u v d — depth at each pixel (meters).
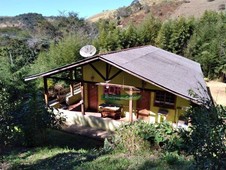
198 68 18.12
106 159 6.57
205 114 3.42
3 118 5.50
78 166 6.16
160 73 12.19
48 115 8.93
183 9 62.34
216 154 3.18
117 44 27.34
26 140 8.51
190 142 3.55
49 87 18.23
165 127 7.77
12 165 6.55
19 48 29.31
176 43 28.38
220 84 25.08
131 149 7.39
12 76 15.74
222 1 62.50
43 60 22.53
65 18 40.31
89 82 12.77
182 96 9.96
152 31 29.52
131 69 11.13
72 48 22.33
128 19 61.94
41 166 6.48
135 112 13.70
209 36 27.39
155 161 6.19
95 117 12.72
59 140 10.61
